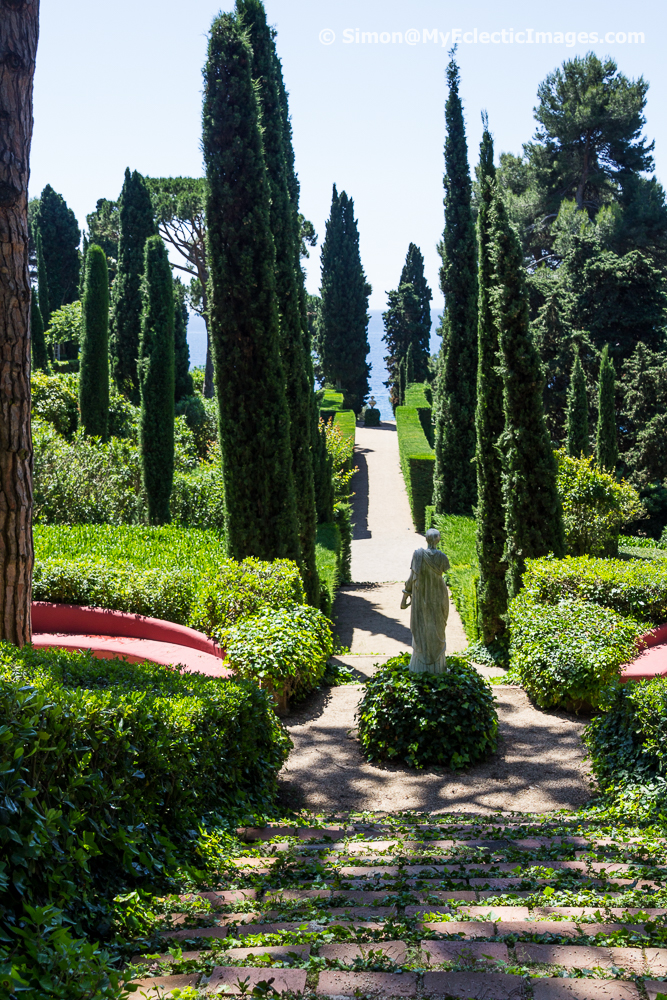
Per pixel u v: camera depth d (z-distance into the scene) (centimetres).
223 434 1180
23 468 698
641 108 3922
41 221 5169
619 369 3170
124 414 2619
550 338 3167
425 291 6144
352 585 2116
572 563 1114
